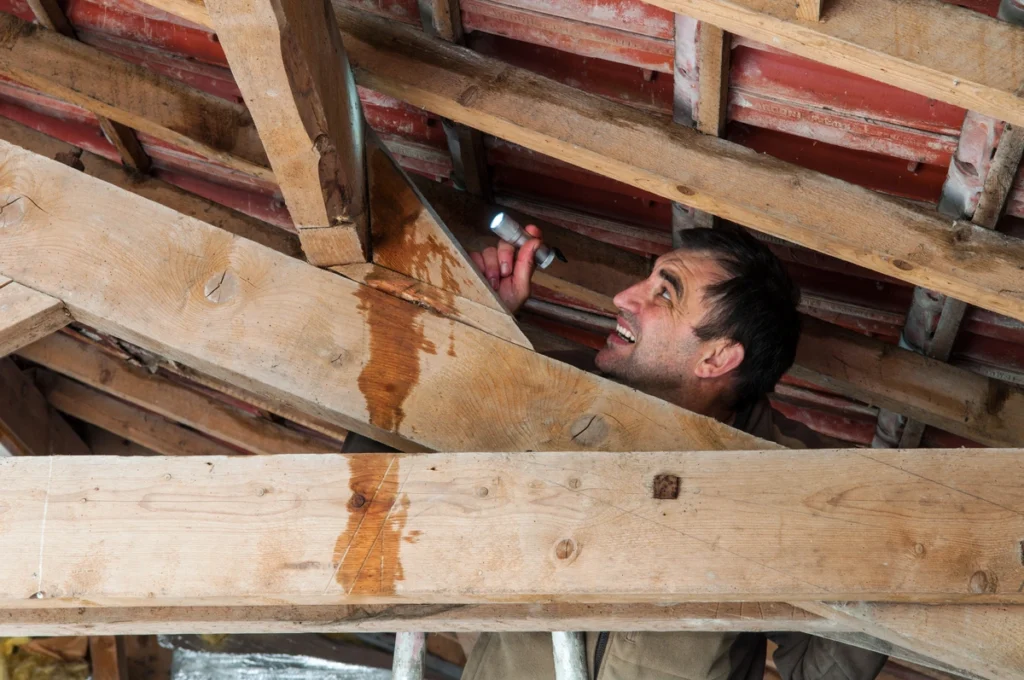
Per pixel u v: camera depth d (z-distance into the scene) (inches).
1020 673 57.8
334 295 69.2
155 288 69.2
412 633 77.5
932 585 57.1
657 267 83.0
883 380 96.6
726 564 57.8
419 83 80.4
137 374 153.1
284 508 60.4
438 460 61.1
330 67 63.9
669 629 65.5
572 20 81.8
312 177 62.9
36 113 120.1
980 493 58.9
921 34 57.2
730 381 82.6
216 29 55.3
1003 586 56.9
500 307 69.1
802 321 93.1
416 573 58.6
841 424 115.0
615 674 73.5
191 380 153.9
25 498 61.4
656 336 81.6
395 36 82.0
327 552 59.3
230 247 70.3
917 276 75.4
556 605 66.0
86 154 116.7
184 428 163.8
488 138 97.0
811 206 76.7
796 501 59.0
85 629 67.6
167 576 59.4
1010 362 97.3
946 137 76.9
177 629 67.8
